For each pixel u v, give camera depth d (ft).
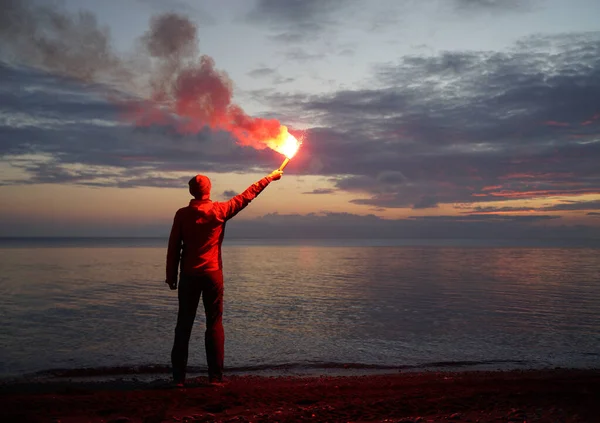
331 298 57.26
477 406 14.65
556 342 31.71
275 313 44.57
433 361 26.25
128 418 13.15
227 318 41.24
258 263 146.10
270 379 20.31
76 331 34.35
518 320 41.24
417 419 13.00
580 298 58.49
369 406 14.62
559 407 14.28
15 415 13.09
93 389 17.54
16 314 42.98
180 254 17.97
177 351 17.62
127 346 29.14
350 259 175.94
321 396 16.20
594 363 26.07
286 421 12.93
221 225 17.83
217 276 17.66
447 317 42.86
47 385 18.37
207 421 12.81
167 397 15.58
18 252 239.91
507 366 25.17
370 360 26.30
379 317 42.63
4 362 24.71
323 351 28.45
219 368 18.04
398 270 113.70
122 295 58.85
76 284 73.31
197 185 17.88
